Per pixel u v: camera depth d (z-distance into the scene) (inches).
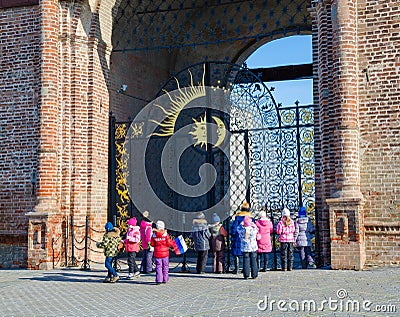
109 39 710.5
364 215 555.2
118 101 794.2
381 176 553.3
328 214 564.4
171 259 747.4
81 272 596.4
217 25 975.6
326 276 505.0
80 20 669.9
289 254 564.4
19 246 654.5
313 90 597.9
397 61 558.3
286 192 645.3
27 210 655.1
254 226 529.0
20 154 664.4
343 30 558.6
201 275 559.8
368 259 550.6
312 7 596.4
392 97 557.0
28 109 666.8
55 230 634.2
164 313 370.9
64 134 657.0
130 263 548.1
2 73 681.0
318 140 588.7
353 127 551.8
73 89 662.5
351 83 555.2
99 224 670.5
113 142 705.0
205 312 369.1
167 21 912.3
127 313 376.2
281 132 653.9
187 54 985.5
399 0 561.3
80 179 657.6
